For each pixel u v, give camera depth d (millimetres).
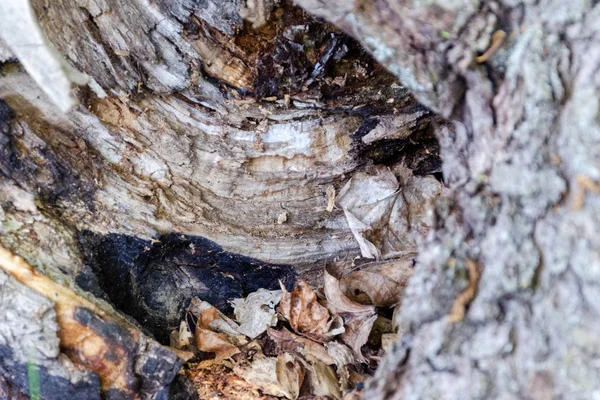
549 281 551
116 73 686
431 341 589
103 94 694
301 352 706
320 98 703
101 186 705
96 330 655
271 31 684
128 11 671
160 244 726
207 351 718
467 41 582
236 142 724
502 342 567
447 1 563
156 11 673
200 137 720
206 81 700
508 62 581
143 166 718
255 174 735
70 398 646
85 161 702
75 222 696
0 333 642
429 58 592
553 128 558
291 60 685
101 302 674
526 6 558
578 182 537
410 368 594
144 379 664
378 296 729
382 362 609
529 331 555
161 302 735
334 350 704
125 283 715
